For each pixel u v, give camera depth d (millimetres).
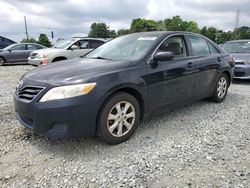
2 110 5008
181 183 2654
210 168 2922
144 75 3688
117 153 3281
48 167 2977
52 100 3020
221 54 5566
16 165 3018
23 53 15617
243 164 3006
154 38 4227
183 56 4484
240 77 7914
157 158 3145
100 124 3281
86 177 2775
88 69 3447
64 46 11109
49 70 3561
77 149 3391
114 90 3324
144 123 4305
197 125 4234
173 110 4801
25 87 3305
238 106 5371
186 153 3268
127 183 2662
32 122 3258
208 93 5191
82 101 3041
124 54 4148
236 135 3830
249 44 9016
